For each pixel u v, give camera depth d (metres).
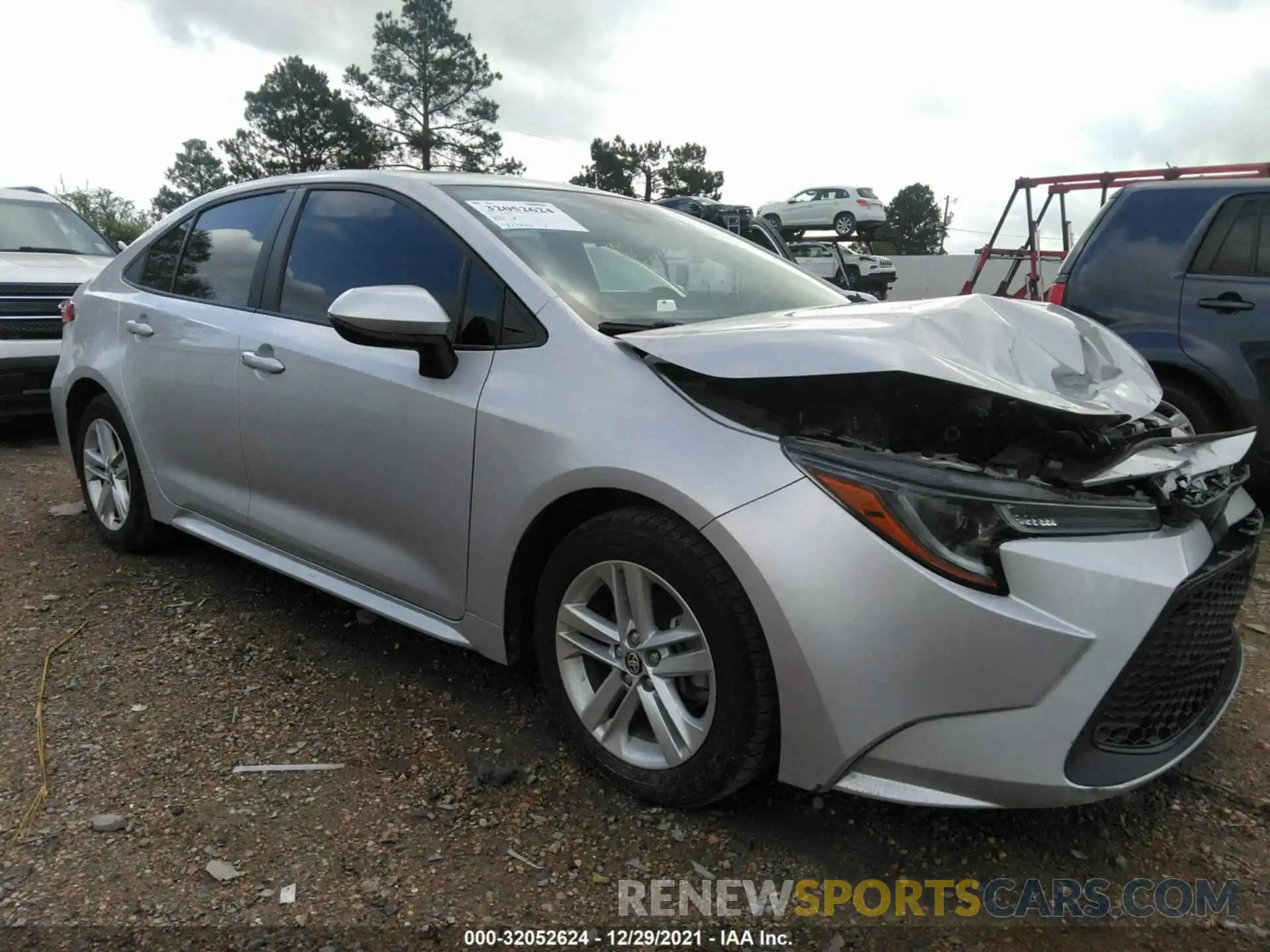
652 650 2.25
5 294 6.11
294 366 2.99
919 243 88.56
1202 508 2.15
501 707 2.83
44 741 2.58
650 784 2.29
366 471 2.79
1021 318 2.50
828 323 2.26
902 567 1.89
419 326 2.42
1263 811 2.39
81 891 2.00
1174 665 2.05
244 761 2.51
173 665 3.06
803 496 1.98
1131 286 5.06
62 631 3.30
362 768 2.49
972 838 2.27
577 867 2.13
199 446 3.46
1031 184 10.97
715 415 2.15
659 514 2.19
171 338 3.54
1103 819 2.36
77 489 5.20
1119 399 2.24
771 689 2.05
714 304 2.96
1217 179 4.93
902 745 1.95
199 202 3.84
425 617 2.77
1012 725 1.88
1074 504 1.95
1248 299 4.70
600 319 2.53
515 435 2.40
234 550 3.39
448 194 2.91
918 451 2.22
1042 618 1.85
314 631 3.34
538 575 2.55
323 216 3.20
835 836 2.26
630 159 57.31
